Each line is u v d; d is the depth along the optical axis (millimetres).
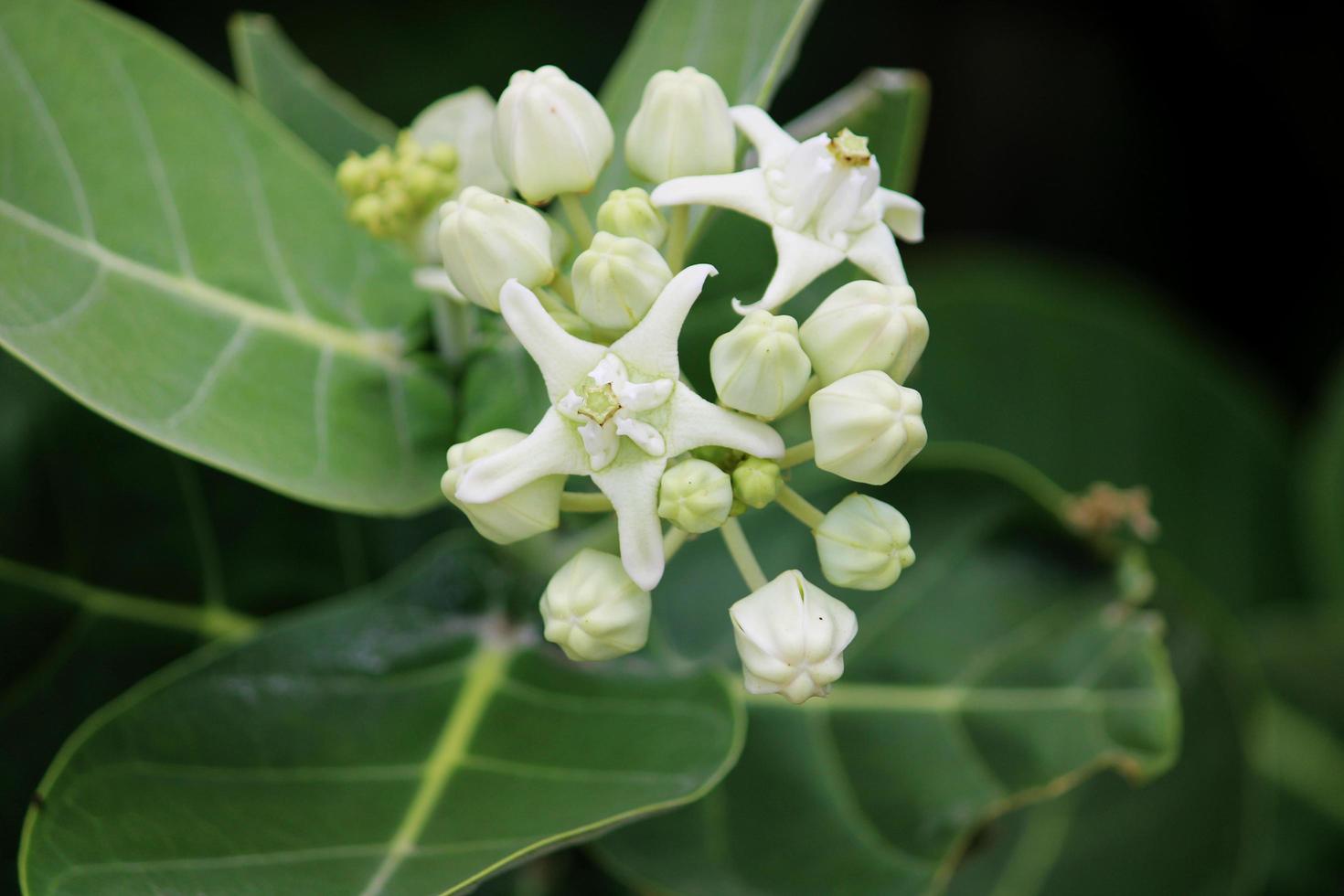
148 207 385
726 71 397
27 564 407
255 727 379
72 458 410
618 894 420
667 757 372
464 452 348
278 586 425
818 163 355
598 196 400
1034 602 421
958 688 416
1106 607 417
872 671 418
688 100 361
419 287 399
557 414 348
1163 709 403
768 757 411
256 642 386
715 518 344
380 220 378
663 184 360
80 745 366
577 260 353
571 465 347
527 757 378
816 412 347
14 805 404
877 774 410
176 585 419
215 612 422
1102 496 421
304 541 424
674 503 344
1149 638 410
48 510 408
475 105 390
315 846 362
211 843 362
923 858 401
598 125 363
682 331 406
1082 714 408
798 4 393
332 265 396
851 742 413
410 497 380
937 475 428
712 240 404
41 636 409
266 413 378
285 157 400
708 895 395
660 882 396
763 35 396
